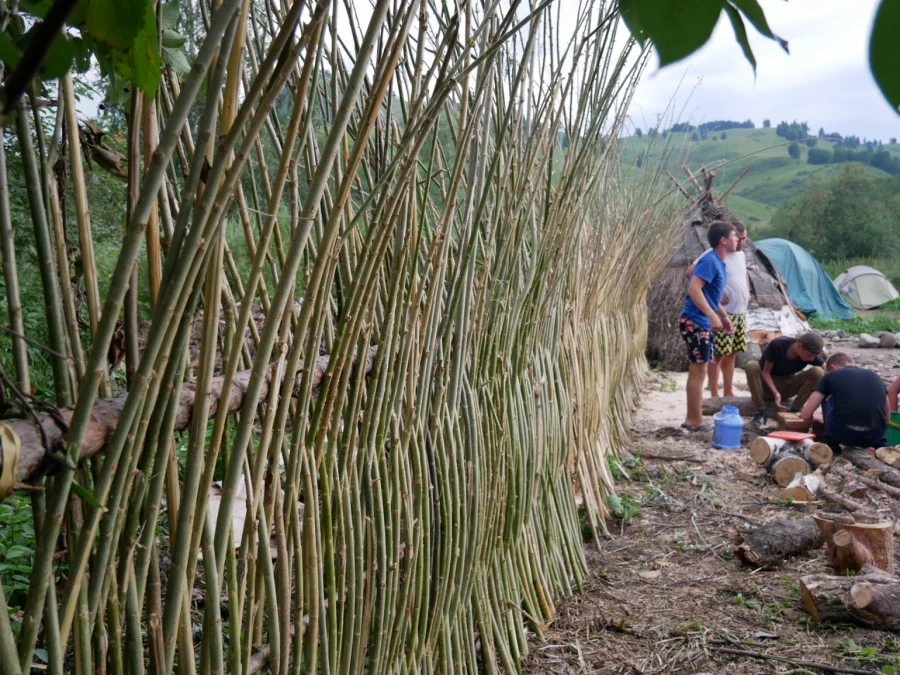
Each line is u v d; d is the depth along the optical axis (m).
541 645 2.51
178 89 1.04
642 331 7.26
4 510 2.44
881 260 25.42
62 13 0.29
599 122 2.37
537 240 2.37
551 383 2.79
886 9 0.27
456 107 1.81
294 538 1.30
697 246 8.48
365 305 1.32
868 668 2.33
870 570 2.77
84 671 0.93
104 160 1.00
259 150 1.22
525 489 2.50
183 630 1.08
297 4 0.81
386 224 1.29
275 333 1.07
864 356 9.92
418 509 1.73
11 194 3.00
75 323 0.95
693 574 3.06
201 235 0.86
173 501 1.08
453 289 1.79
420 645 1.82
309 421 1.33
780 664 2.38
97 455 0.92
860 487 3.86
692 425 5.31
